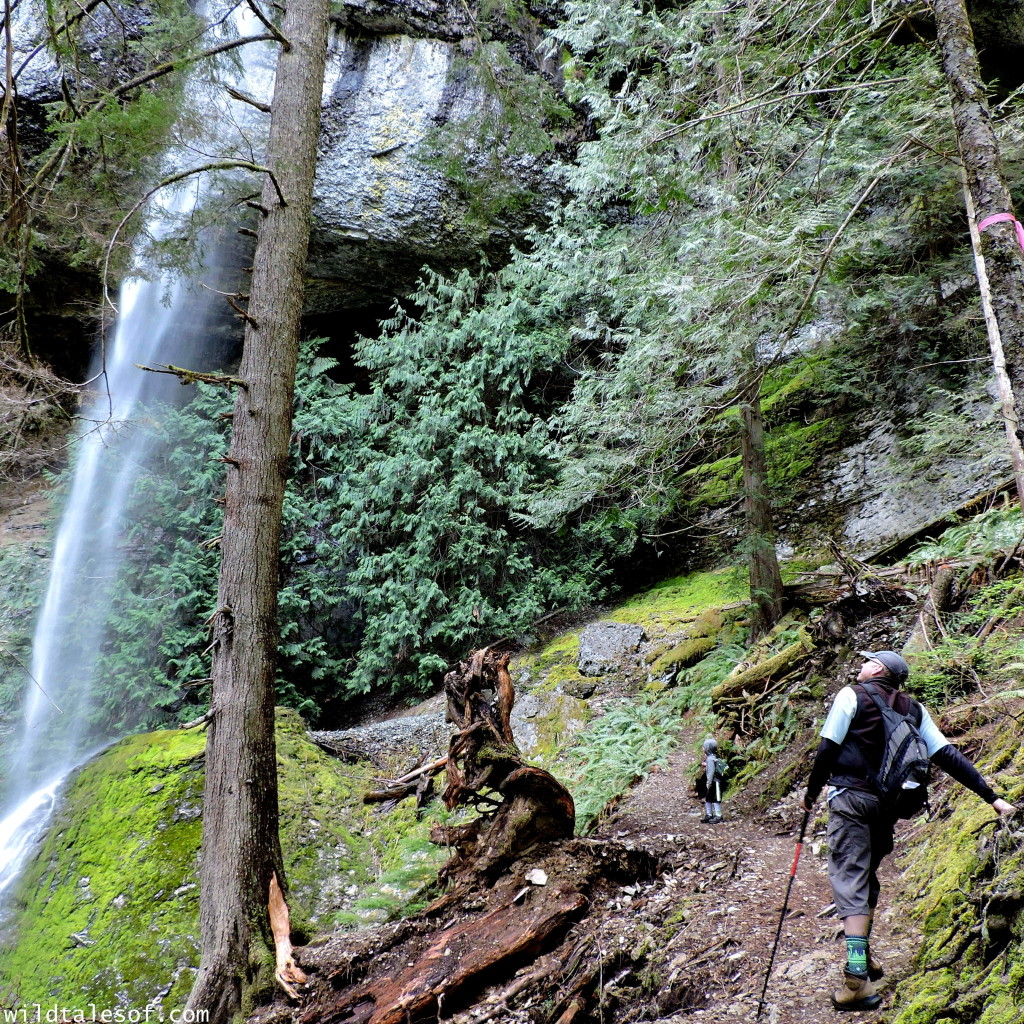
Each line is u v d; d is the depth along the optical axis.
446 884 5.79
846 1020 3.05
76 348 15.57
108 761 8.85
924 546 8.19
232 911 5.60
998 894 2.84
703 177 7.38
